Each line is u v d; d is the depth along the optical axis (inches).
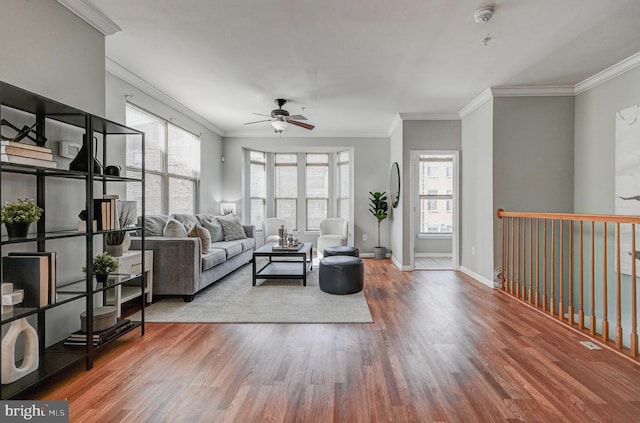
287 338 105.1
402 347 98.0
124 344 100.5
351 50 123.8
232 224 223.5
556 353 94.1
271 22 104.7
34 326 86.0
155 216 167.3
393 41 116.6
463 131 207.5
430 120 212.1
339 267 155.0
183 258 142.3
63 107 79.2
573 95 162.2
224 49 123.7
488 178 171.3
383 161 269.6
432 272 209.3
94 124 96.0
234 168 269.3
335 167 300.4
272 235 266.5
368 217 270.8
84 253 101.3
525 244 155.9
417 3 94.0
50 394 72.9
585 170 155.6
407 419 64.6
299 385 77.0
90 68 100.5
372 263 242.2
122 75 143.9
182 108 197.2
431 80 154.2
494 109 165.3
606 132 143.6
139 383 77.7
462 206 209.8
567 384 77.5
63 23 90.7
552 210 163.8
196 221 197.9
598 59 131.0
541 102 163.8
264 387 76.1
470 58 130.3
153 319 122.4
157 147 182.9
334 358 90.9
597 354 93.7
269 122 237.5
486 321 120.3
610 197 141.8
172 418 64.8
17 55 78.1
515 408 68.1
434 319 122.6
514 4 94.3
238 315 126.7
